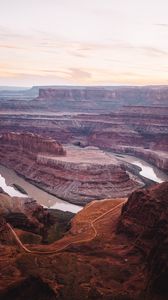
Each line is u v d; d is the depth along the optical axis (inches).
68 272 3759.8
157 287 3336.6
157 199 4894.2
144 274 3764.8
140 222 4763.8
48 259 4055.1
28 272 3686.0
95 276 3722.9
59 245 4510.3
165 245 3750.0
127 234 4749.0
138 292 3442.4
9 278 3543.3
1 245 4404.5
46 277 3604.8
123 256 4197.8
